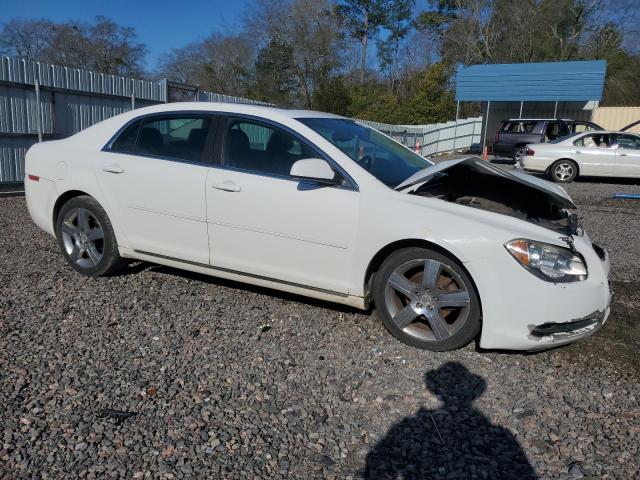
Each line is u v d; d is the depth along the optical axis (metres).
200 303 4.41
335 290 3.89
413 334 3.73
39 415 2.82
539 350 3.59
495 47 42.41
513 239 3.37
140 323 4.00
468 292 3.51
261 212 3.98
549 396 3.19
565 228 3.70
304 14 44.00
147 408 2.93
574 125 19.61
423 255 3.60
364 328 4.04
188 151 4.35
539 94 24.45
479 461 2.61
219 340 3.78
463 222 3.47
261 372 3.37
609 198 12.05
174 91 13.02
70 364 3.36
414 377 3.37
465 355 3.65
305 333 3.93
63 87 10.27
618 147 14.93
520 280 3.34
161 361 3.45
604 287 3.49
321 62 44.88
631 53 39.38
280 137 4.08
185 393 3.09
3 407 2.87
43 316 4.05
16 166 9.73
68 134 10.53
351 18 48.91
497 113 28.75
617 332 4.09
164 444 2.64
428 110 34.09
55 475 2.40
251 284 4.37
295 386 3.22
